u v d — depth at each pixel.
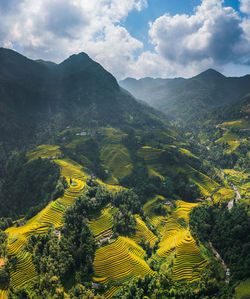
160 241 136.00
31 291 88.69
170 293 93.50
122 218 135.75
